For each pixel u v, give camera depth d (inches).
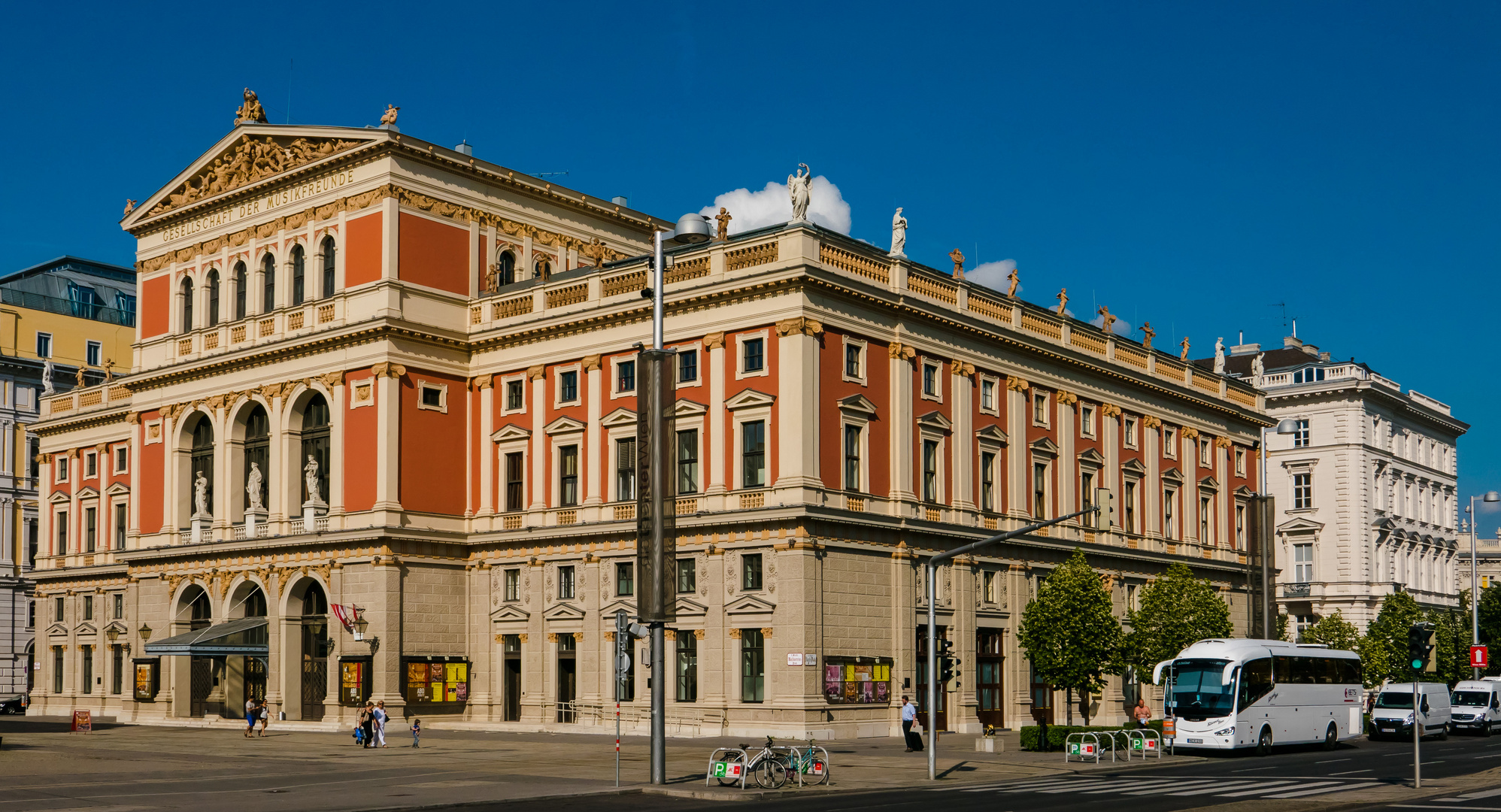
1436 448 5236.2
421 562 2859.3
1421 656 1641.2
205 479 3206.2
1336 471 4608.8
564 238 3243.1
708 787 1638.8
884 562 2615.7
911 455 2691.9
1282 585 4635.8
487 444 2952.8
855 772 1897.1
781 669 2454.5
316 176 3026.6
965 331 2834.6
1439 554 5103.3
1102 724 3046.3
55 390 4709.6
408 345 2886.3
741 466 2566.4
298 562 2945.4
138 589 3319.4
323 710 2933.1
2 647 4503.0
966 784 1733.5
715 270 2630.4
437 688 2839.6
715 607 2561.5
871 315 2647.6
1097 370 3196.4
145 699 3270.2
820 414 2519.7
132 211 3410.4
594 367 2795.3
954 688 2716.5
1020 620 2901.1
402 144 2893.7
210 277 3262.8
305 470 3006.9
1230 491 3713.1
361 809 1446.9
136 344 3393.2
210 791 1648.6
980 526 2822.3
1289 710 2422.5
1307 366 4758.9
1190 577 2972.4
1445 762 2108.8
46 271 5093.5
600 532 2731.3
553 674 2790.4
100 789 1667.1
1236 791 1590.8
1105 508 1750.7
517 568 2876.5
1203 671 2340.1
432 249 2957.7
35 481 4645.7
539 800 1557.6
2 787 1694.1
